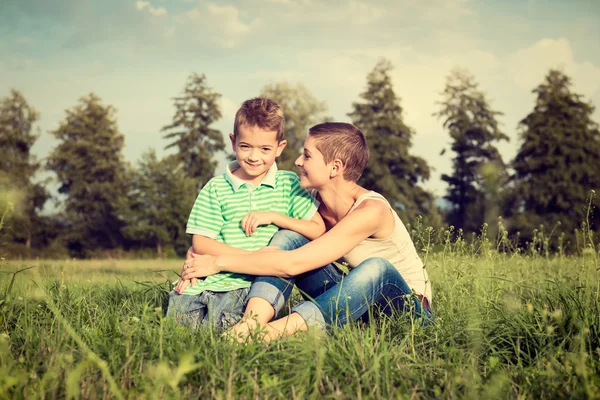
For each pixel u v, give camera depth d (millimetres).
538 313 3006
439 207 56031
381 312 3123
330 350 2381
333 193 3396
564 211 50250
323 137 3266
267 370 2316
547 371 2281
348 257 3443
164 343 2514
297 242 3271
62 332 2672
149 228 55125
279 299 3010
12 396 2047
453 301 3471
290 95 57375
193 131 61875
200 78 63531
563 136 51625
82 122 61656
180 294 3148
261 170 3354
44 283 3955
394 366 2389
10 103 59156
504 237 4270
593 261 3686
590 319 2959
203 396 2123
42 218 58469
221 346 2506
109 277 5898
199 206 3357
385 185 52469
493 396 2113
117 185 60719
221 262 3092
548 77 54781
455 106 55188
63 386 2098
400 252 3344
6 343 2430
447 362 2436
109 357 2316
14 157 57656
